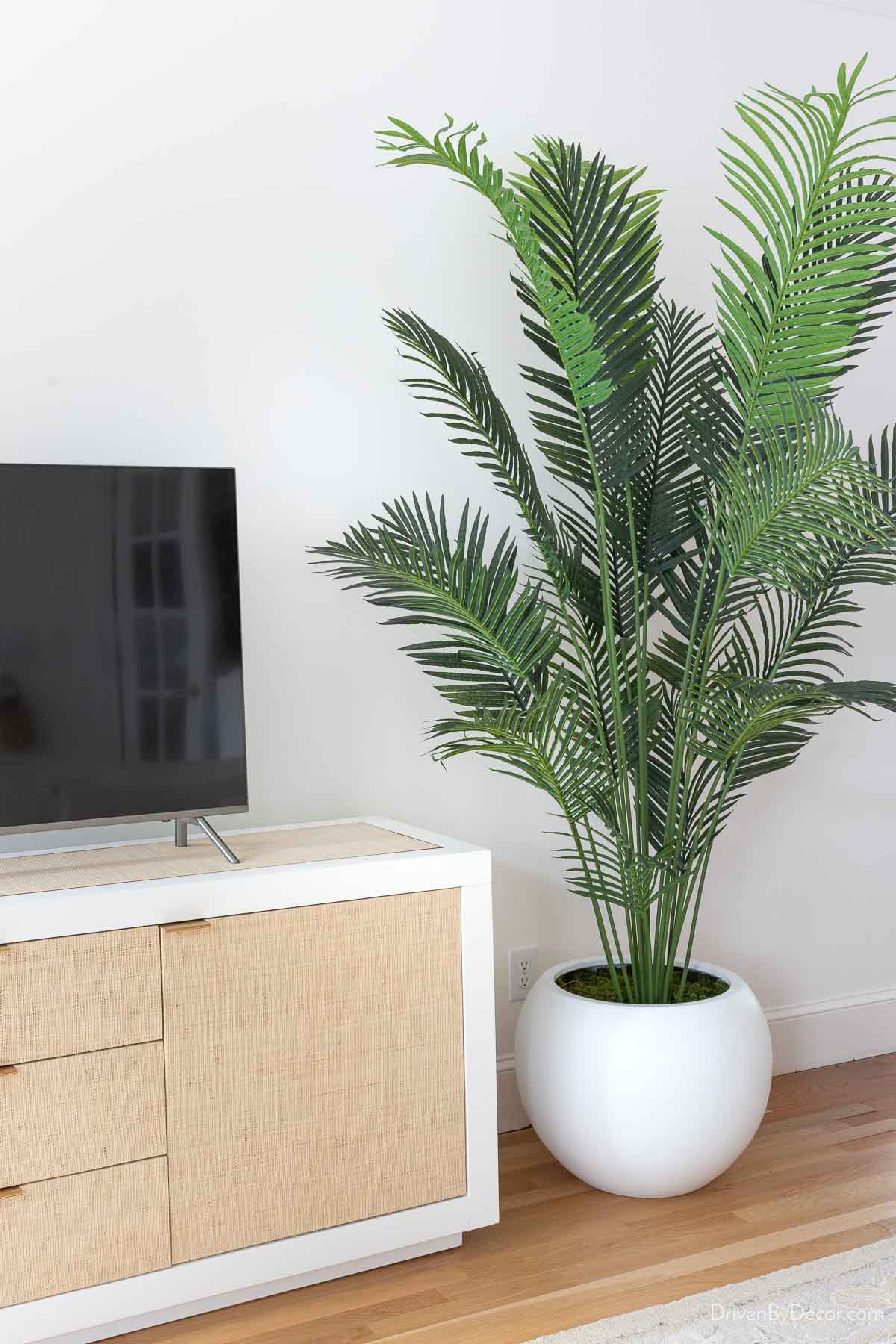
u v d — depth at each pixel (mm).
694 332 2605
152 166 2150
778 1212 2082
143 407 2152
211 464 2211
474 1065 1951
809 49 2818
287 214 2268
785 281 1905
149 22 2143
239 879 1766
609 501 2307
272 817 2285
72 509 1847
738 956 2783
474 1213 1952
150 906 1703
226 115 2209
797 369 1955
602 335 2127
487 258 2461
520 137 2480
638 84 2607
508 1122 2498
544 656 2137
